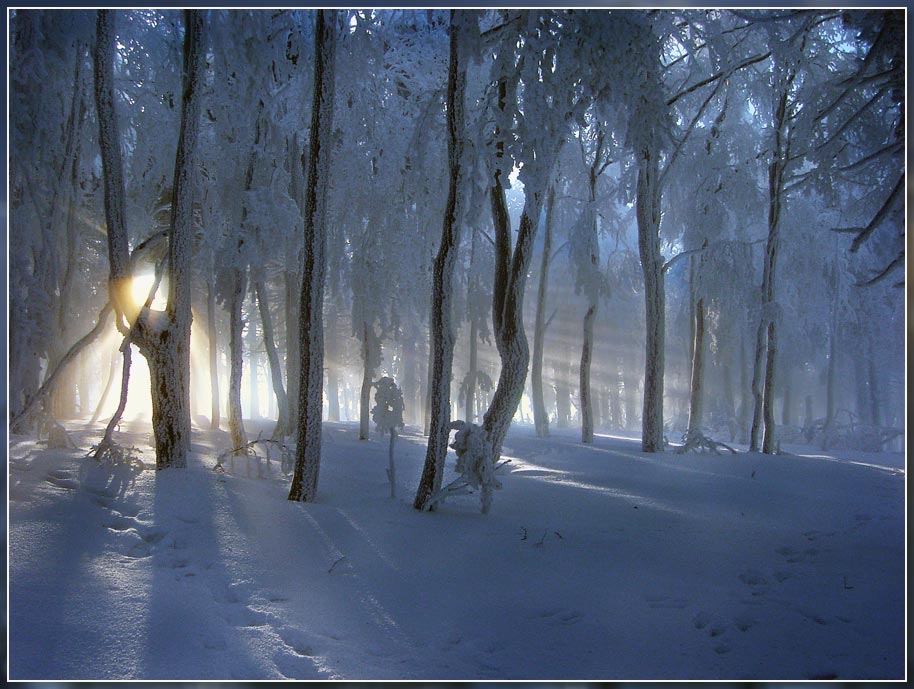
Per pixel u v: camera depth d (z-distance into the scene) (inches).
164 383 320.2
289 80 457.7
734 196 642.8
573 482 394.6
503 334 340.8
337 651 160.6
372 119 561.0
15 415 379.6
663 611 193.6
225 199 458.3
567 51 314.3
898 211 345.4
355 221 601.9
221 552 224.5
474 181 301.3
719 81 603.2
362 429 605.9
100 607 167.9
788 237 721.6
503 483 376.2
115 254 315.9
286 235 427.8
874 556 253.9
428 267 636.7
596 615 189.6
